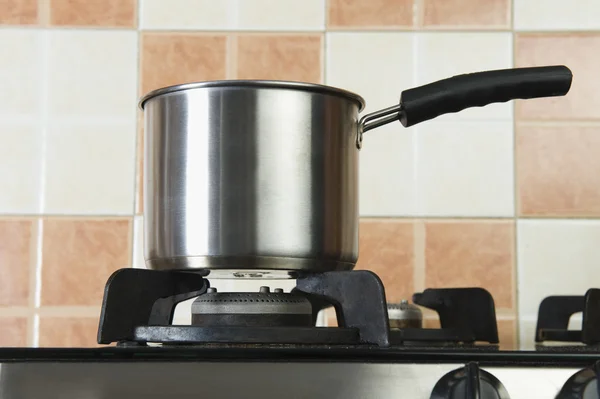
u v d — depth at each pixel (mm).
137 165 1082
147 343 644
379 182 1075
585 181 1079
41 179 1076
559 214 1073
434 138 1082
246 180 613
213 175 615
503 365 479
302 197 623
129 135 1086
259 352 478
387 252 1066
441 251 1066
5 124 1084
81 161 1080
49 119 1086
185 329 588
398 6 1104
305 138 629
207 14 1102
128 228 1070
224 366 469
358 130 682
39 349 472
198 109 625
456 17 1104
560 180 1079
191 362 469
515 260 1066
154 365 467
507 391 473
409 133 1083
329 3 1102
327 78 1094
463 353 481
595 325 846
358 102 681
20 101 1089
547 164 1080
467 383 459
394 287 1060
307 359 476
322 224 631
